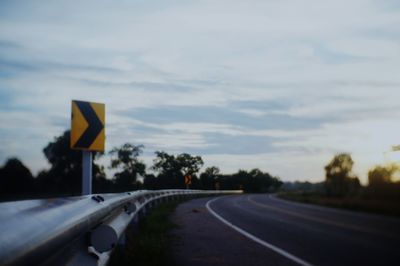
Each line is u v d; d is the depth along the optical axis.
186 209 21.75
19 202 2.33
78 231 2.88
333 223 13.91
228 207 23.64
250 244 9.04
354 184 24.80
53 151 12.02
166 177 84.06
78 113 6.26
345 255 7.62
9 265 1.50
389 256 7.57
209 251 8.12
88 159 6.38
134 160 57.28
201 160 93.31
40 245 1.87
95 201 4.54
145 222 12.27
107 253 4.68
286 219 15.38
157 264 6.59
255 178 117.19
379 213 18.42
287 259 7.25
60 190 11.62
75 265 3.18
